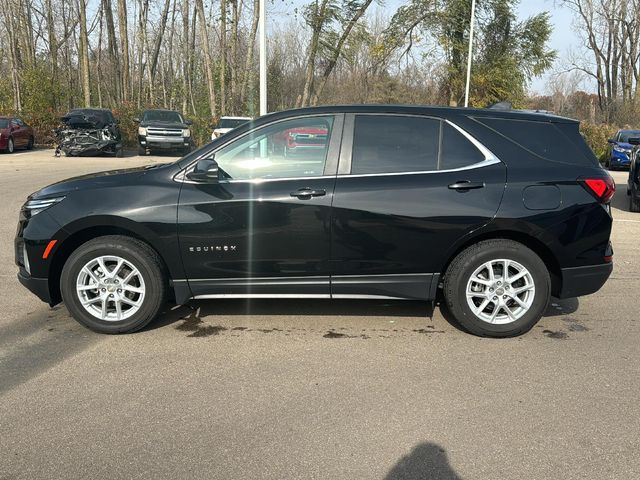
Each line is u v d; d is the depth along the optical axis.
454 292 4.45
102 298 4.45
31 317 4.90
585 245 4.40
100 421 3.21
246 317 4.95
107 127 21.53
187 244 4.35
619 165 21.58
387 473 2.75
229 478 2.71
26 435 3.05
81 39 29.73
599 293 5.77
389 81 36.19
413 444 3.00
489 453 2.92
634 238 8.63
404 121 4.46
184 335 4.53
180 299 4.49
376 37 33.59
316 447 2.97
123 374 3.81
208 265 4.40
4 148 22.28
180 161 4.50
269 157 4.43
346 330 4.66
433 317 4.98
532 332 4.66
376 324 4.80
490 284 4.42
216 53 36.53
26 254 4.44
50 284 4.51
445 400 3.48
